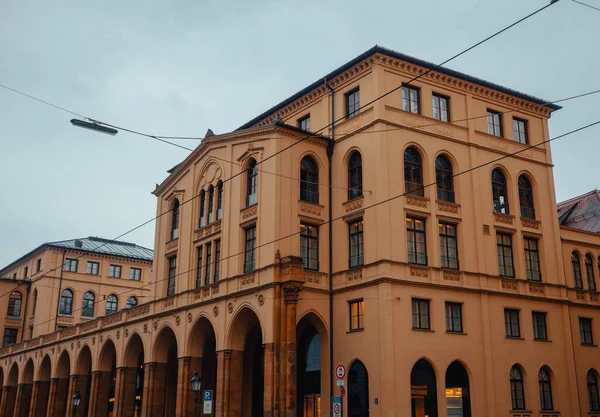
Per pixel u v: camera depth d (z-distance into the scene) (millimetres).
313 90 39625
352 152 36719
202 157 42375
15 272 79125
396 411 31094
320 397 34812
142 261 76688
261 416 39156
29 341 63062
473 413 33719
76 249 72062
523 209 40156
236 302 36062
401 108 36125
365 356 32750
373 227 34031
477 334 35188
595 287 43094
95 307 72062
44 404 58969
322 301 35219
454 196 36844
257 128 37250
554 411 36906
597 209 47875
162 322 42688
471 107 39031
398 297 32812
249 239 37031
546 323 38500
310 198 37031
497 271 37188
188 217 43000
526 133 41812
